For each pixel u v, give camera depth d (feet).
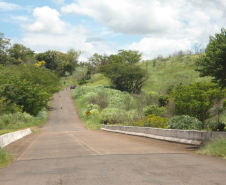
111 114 152.97
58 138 70.13
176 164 25.48
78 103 263.49
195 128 64.80
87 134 87.97
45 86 263.29
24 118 150.92
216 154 31.12
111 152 35.86
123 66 298.35
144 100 213.05
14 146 49.42
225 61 45.29
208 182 18.19
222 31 46.37
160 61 389.39
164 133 56.90
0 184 19.52
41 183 19.27
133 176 20.54
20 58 489.26
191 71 298.35
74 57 584.81
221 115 108.37
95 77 424.87
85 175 21.39
